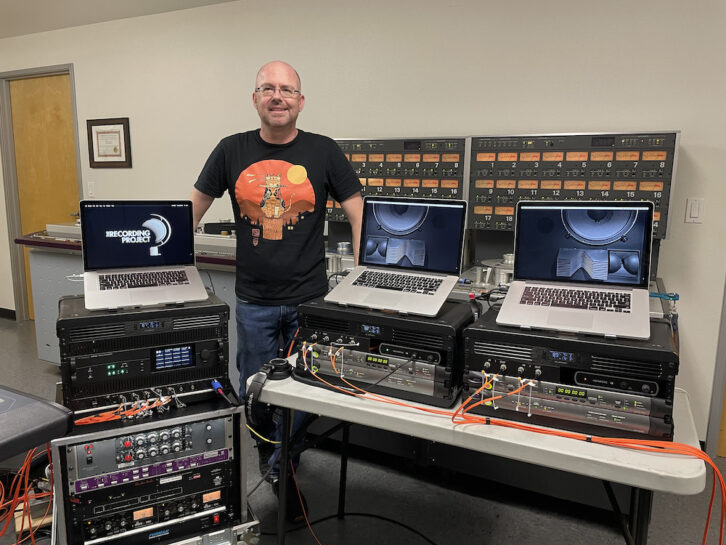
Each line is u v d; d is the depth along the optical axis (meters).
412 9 2.91
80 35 4.07
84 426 1.49
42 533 1.91
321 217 1.98
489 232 2.69
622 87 2.50
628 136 2.29
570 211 1.36
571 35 2.57
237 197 1.93
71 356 1.49
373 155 2.77
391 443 2.29
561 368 1.18
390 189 2.76
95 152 4.16
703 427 2.56
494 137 2.51
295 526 1.99
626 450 1.08
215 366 1.68
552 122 2.66
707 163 2.39
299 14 3.23
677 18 2.36
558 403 1.18
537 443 1.11
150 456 1.54
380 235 1.56
